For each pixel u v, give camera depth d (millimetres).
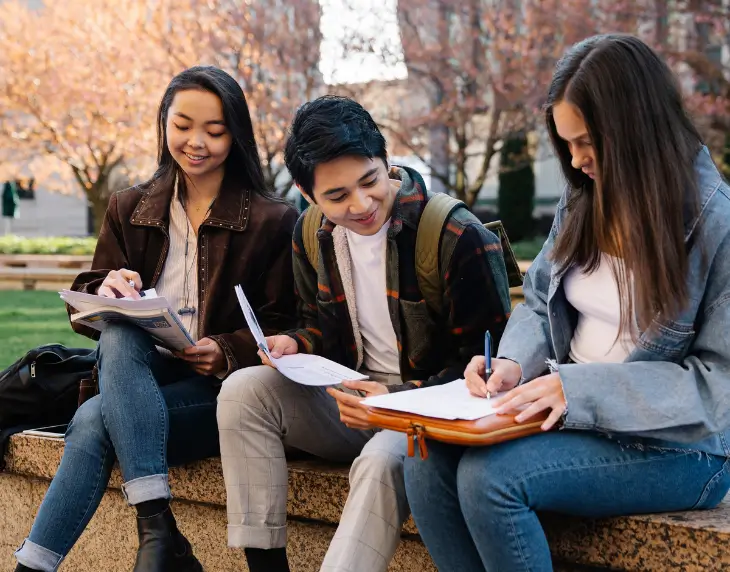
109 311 2572
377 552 2146
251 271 2938
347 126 2281
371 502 2158
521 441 1975
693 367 1982
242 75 13992
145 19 14805
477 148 20594
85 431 2521
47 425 3240
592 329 2195
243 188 2994
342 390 2598
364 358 2662
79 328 2865
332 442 2590
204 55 14055
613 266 2100
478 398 2090
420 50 13656
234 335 2787
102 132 16109
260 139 13820
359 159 2297
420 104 15586
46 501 2477
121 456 2455
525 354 2207
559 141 2145
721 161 12633
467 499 1941
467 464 1967
